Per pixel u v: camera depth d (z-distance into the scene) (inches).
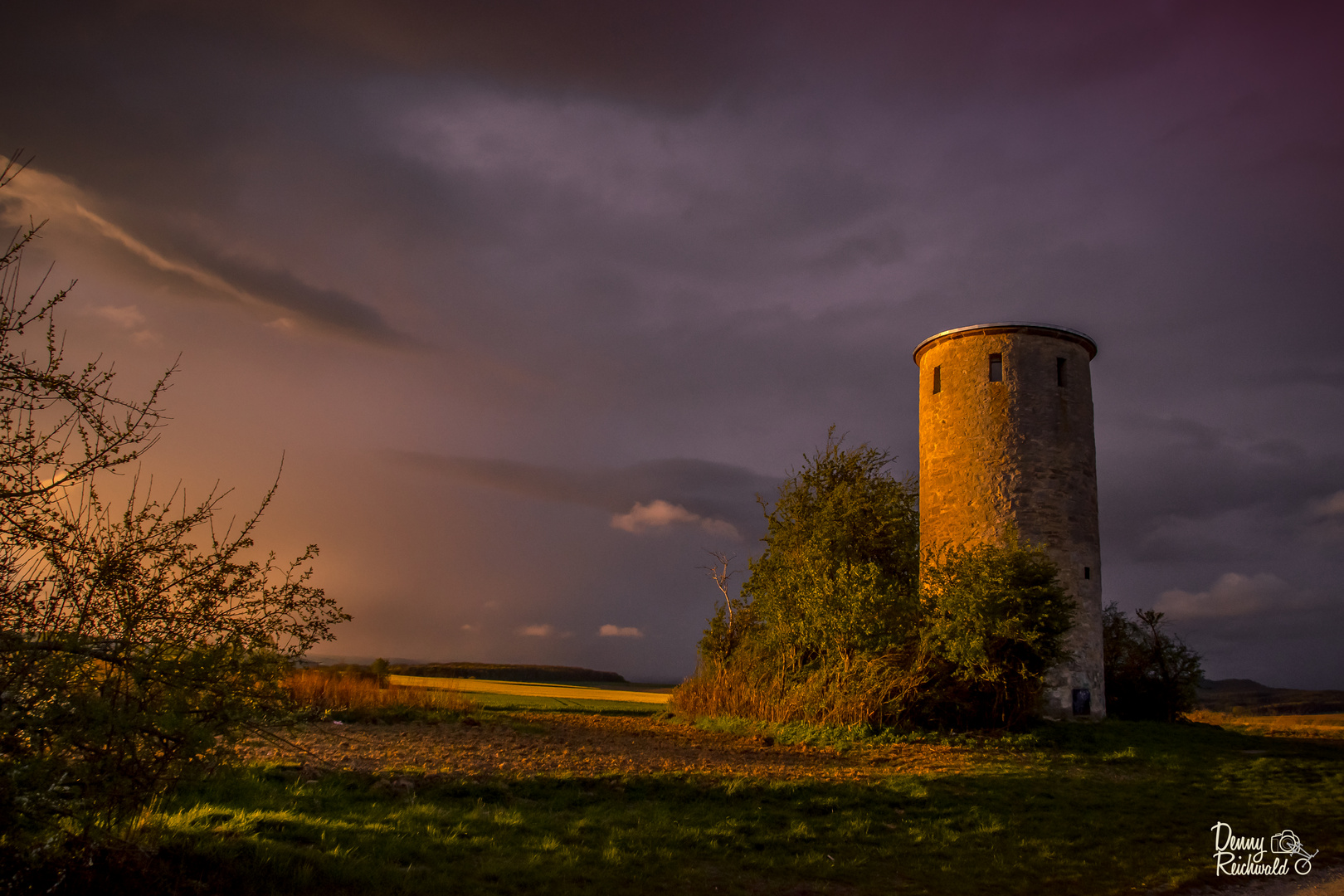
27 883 221.9
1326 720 1736.0
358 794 398.0
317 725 728.3
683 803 451.5
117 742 242.7
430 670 3688.5
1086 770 640.4
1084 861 377.1
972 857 376.2
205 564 264.4
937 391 1110.4
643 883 306.2
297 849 287.1
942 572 861.2
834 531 1120.2
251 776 396.2
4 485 226.1
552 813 404.2
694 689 1141.7
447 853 312.7
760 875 332.5
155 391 254.5
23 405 229.9
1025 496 1015.6
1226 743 844.0
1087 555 1025.5
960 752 721.0
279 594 274.4
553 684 3390.7
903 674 825.5
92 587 243.4
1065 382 1066.1
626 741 796.0
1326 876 366.0
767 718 932.6
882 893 320.5
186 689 254.8
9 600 225.0
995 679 786.2
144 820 275.7
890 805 470.6
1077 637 989.8
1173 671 1084.5
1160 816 476.1
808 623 917.8
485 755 601.6
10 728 216.8
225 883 252.1
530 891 284.2
